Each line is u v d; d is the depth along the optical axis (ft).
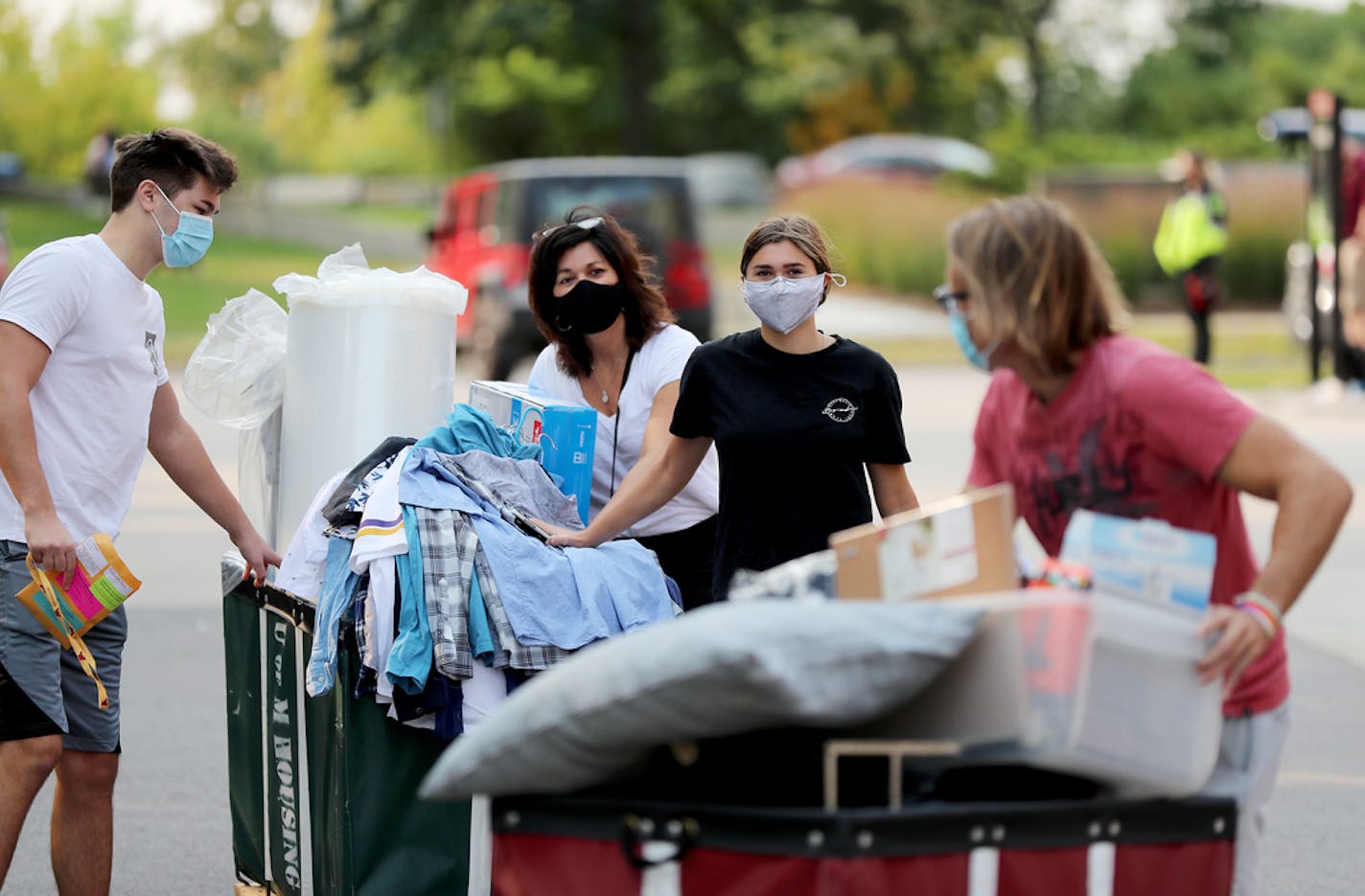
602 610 28.07
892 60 309.63
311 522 28.96
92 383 28.91
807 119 314.76
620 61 259.19
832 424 29.04
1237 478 19.67
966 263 20.06
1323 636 56.85
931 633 18.34
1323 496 19.17
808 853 18.63
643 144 248.73
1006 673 18.45
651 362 32.48
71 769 30.45
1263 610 19.30
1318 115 114.83
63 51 293.02
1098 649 18.52
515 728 19.36
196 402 31.37
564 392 33.30
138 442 29.71
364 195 291.99
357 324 30.35
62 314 28.32
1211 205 128.26
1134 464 20.21
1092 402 20.24
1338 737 46.19
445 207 128.36
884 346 160.56
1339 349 115.03
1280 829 39.14
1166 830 19.81
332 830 27.81
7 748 28.60
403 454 28.43
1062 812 19.29
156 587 62.23
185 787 41.93
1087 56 391.04
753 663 17.70
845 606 18.37
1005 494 18.97
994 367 20.63
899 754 18.95
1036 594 18.34
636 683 18.38
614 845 19.74
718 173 257.55
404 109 352.08
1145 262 192.13
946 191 226.38
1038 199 20.17
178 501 78.89
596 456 32.73
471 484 28.14
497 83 315.99
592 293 31.96
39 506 27.96
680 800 20.31
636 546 29.53
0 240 116.16
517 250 113.60
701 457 30.37
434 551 26.84
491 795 20.38
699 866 19.29
